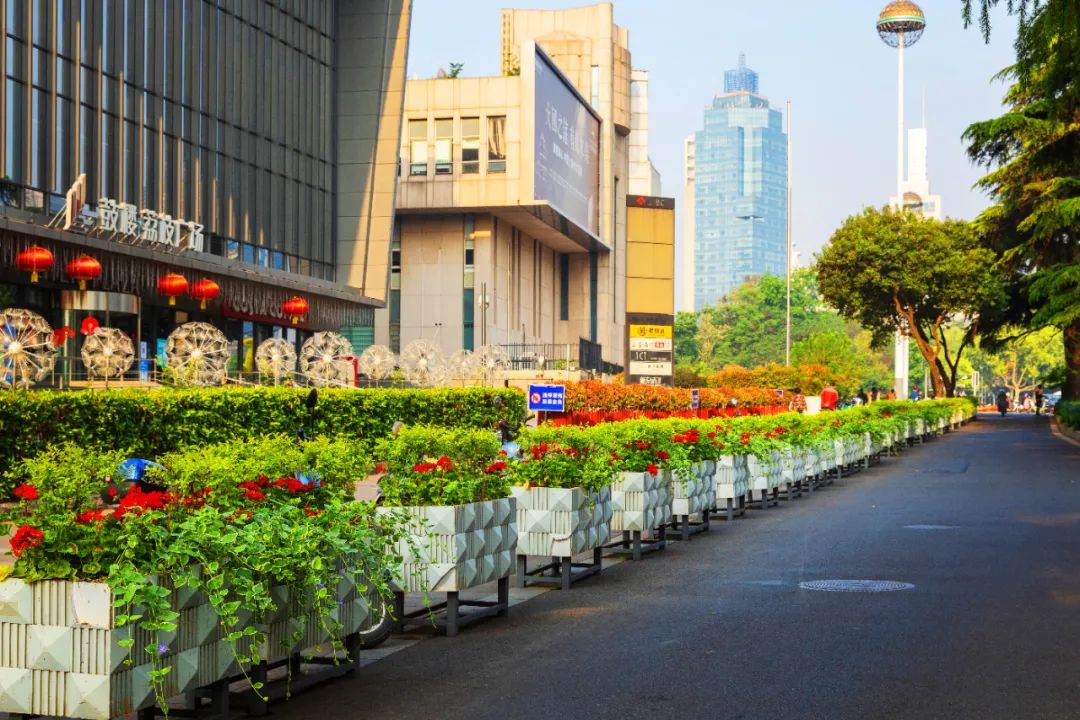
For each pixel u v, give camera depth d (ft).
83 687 20.53
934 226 238.89
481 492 35.53
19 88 116.57
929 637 32.07
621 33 289.94
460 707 25.12
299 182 175.94
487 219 232.12
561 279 285.23
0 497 38.73
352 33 188.03
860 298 245.24
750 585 41.91
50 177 120.78
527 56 223.10
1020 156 179.83
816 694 25.82
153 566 21.33
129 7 135.74
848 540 55.26
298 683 26.40
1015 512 66.64
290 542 24.88
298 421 83.05
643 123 313.53
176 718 23.63
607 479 43.78
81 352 109.09
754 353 577.43
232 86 158.30
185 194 147.33
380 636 31.81
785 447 77.71
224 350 104.83
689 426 62.23
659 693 26.08
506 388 112.78
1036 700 25.21
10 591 20.79
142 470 54.85
